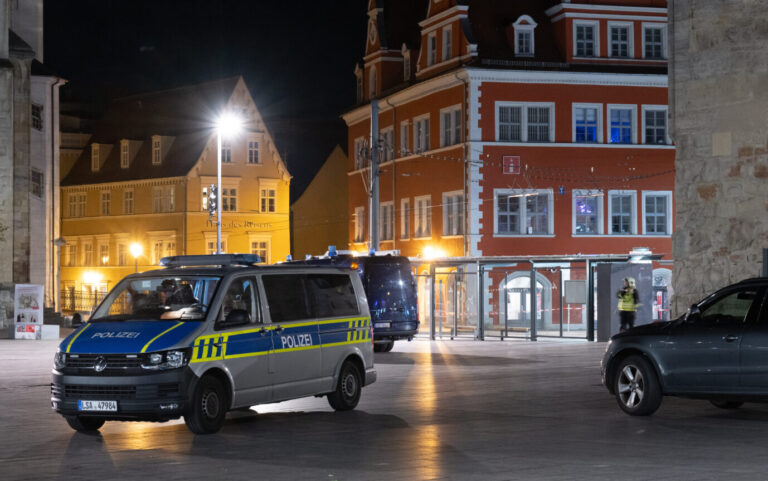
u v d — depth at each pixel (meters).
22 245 49.12
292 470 11.30
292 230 86.44
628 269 36.72
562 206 54.09
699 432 14.06
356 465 11.57
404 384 21.09
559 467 11.28
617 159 54.66
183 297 14.88
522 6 56.22
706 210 22.08
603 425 14.81
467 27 54.44
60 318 53.22
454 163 54.81
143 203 84.00
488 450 12.55
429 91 57.44
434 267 42.06
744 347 14.79
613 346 16.22
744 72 21.44
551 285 53.47
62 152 91.38
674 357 15.48
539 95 53.88
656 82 54.94
